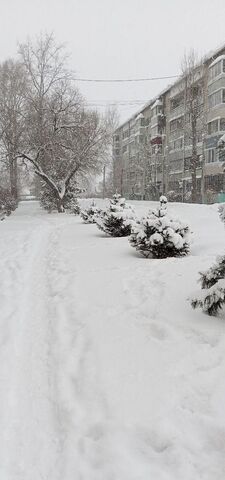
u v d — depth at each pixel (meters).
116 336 4.82
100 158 33.16
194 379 3.71
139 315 5.45
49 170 32.03
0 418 3.34
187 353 4.20
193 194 37.97
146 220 9.54
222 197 36.41
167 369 3.92
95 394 3.63
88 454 2.90
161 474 2.63
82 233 15.30
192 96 37.72
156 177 53.50
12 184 40.53
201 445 2.87
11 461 2.88
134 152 65.19
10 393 3.74
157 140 57.34
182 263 8.31
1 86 32.28
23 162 32.00
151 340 4.61
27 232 16.97
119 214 13.66
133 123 69.88
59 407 3.51
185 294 6.16
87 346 4.65
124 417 3.25
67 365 4.24
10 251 11.62
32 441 3.11
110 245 11.64
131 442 2.97
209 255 8.95
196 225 14.22
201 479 2.57
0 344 4.79
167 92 55.47
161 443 2.94
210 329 4.69
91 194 66.88
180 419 3.16
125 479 2.61
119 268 8.37
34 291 7.23
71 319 5.57
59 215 28.47
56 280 7.79
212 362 3.98
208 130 43.53
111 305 5.95
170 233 9.27
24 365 4.31
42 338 5.04
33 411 3.48
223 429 2.99
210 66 42.22
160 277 7.27
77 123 31.03
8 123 31.38
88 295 6.55
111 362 4.18
